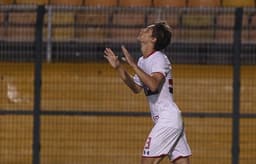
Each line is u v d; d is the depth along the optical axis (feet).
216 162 90.94
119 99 91.25
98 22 108.47
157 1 135.44
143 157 67.62
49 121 91.15
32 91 90.99
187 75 91.40
